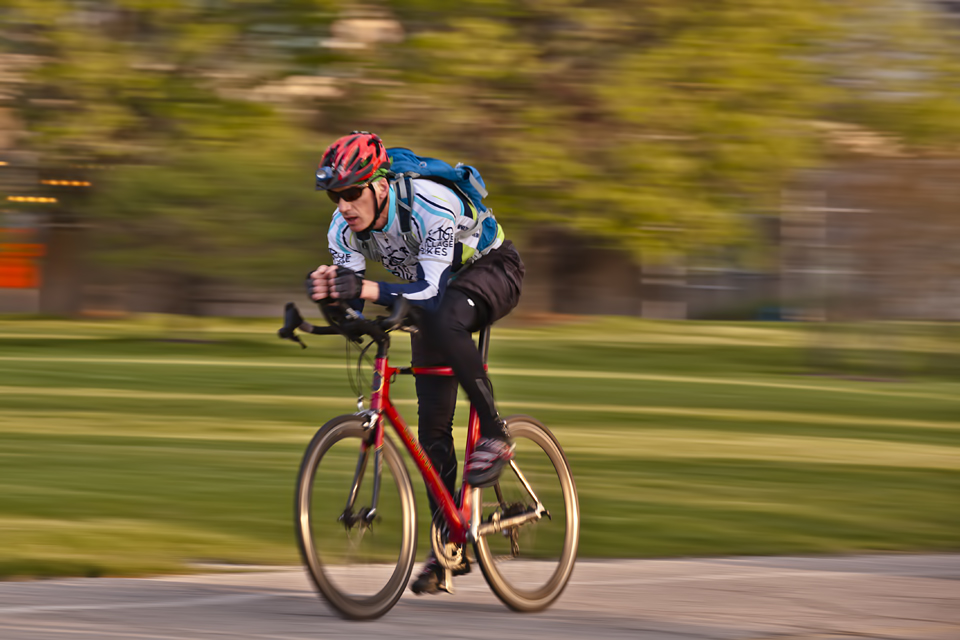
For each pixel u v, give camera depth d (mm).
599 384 46219
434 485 14945
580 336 71438
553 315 86875
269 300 70375
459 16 61062
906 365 53031
